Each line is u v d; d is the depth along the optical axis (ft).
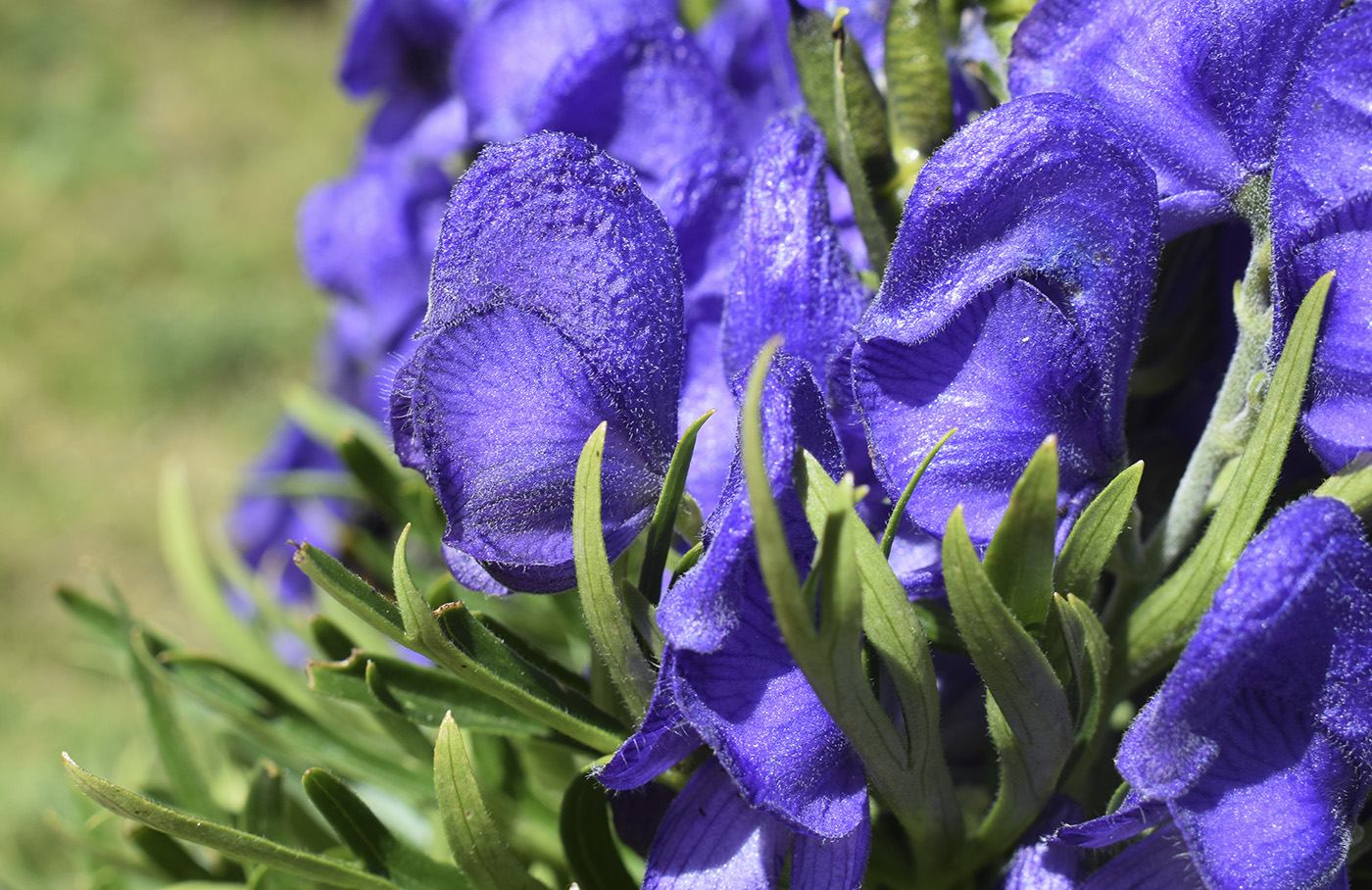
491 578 0.58
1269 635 0.52
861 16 0.67
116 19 4.67
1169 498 0.65
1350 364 0.55
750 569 0.55
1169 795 0.52
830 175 0.64
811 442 0.55
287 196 3.90
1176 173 0.58
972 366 0.56
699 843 0.56
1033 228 0.56
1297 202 0.55
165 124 4.21
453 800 0.58
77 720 2.50
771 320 0.59
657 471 0.57
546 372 0.55
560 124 0.66
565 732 0.59
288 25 4.63
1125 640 0.59
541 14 0.74
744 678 0.54
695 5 0.87
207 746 0.88
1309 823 0.53
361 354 0.93
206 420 3.23
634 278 0.56
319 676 0.62
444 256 0.56
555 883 0.67
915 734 0.55
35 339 3.46
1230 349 0.64
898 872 0.60
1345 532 0.52
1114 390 0.57
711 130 0.66
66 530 2.95
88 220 3.85
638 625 0.57
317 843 0.71
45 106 4.27
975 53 0.64
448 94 0.83
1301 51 0.57
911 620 0.55
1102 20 0.58
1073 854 0.57
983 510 0.57
